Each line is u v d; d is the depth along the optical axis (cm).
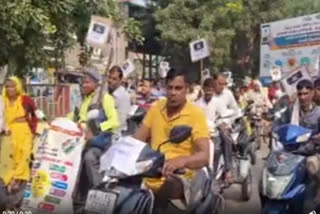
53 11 1312
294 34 2014
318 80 707
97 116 757
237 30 4144
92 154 647
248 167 927
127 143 468
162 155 461
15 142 841
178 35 3838
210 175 552
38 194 610
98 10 1420
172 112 514
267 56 2145
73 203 623
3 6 1189
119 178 459
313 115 690
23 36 1277
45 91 2148
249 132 1080
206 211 504
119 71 859
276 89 1920
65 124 630
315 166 578
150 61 4644
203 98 909
